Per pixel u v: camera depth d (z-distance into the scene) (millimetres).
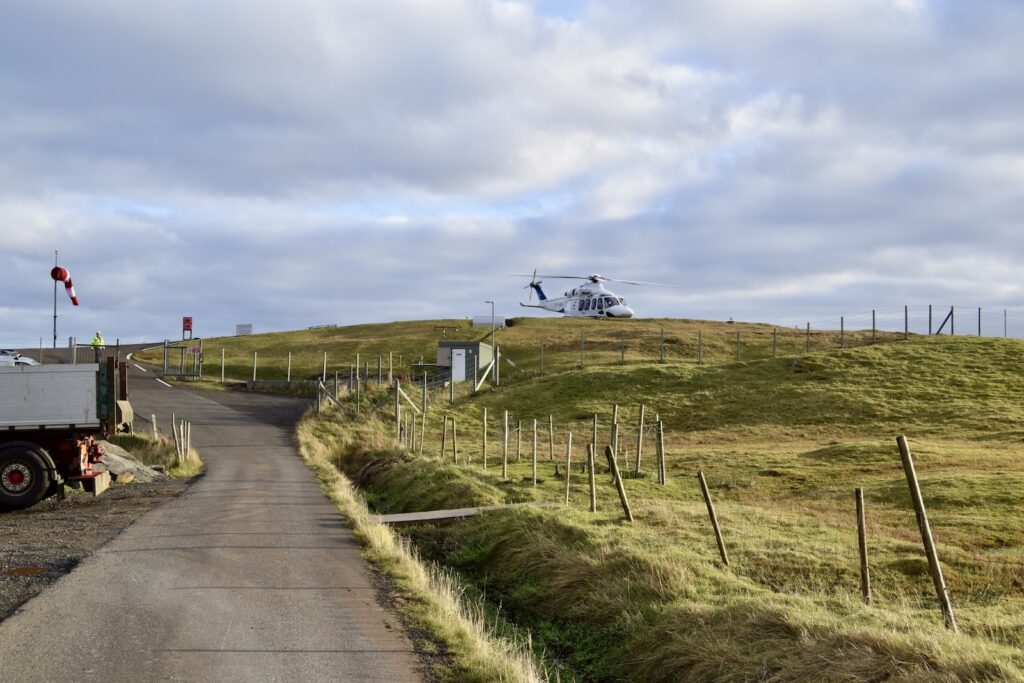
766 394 56781
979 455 32562
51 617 10398
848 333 97875
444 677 8672
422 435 44250
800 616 10375
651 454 38031
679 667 10523
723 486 28391
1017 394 52219
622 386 61375
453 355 68688
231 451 40906
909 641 8719
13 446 21281
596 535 16750
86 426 22188
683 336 95500
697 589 12875
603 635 12570
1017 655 8492
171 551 15352
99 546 15641
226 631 10086
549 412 56344
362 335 119688
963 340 67812
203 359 96562
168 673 8359
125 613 10734
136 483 28234
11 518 19812
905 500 23438
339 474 32750
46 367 22141
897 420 48031
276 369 91250
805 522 19531
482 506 22750
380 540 16703
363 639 9992
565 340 97125
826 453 35531
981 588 13320
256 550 15805
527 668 9469
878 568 14438
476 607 14758
